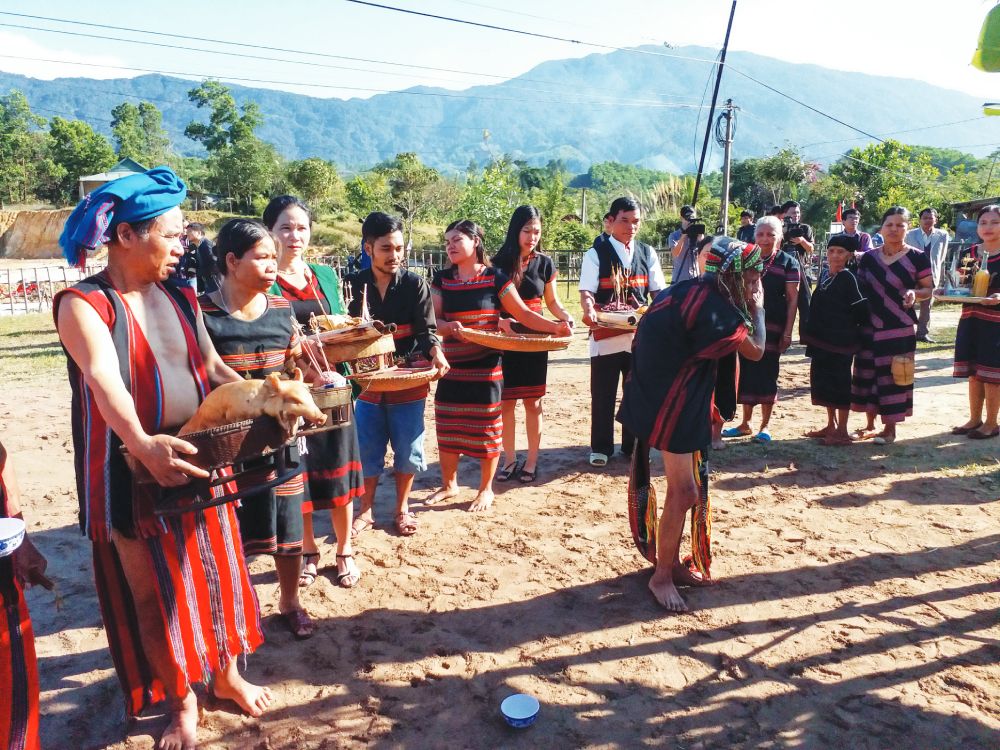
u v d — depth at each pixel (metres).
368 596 3.97
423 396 4.65
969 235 22.50
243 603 2.91
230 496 2.44
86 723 2.98
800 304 6.51
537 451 5.74
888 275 6.11
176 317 2.67
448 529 4.83
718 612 3.74
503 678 3.22
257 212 82.44
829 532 4.64
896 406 6.23
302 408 2.41
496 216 27.12
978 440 6.36
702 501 3.89
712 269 3.43
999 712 2.92
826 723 2.89
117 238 2.46
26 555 2.46
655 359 3.57
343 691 3.15
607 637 3.53
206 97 111.12
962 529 4.62
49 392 9.09
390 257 4.36
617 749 2.77
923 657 3.30
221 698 3.08
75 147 95.38
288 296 3.87
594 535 4.70
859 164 55.34
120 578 2.79
